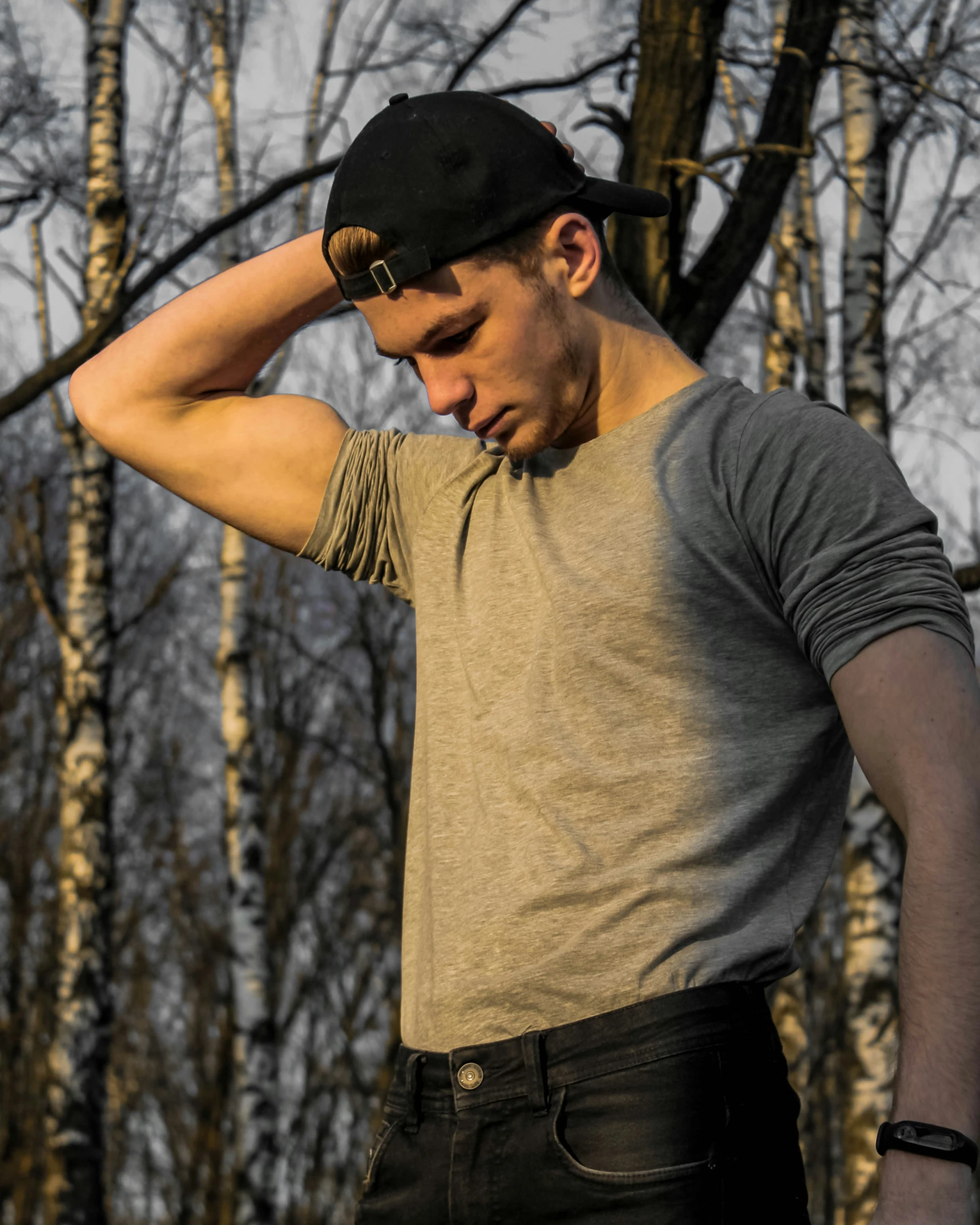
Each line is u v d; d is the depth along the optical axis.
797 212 11.41
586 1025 1.29
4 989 19.42
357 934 21.22
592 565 1.42
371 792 21.59
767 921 1.33
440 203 1.36
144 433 1.83
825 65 4.90
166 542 22.28
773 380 11.59
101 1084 9.40
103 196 8.88
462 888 1.40
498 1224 1.29
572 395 1.46
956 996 1.13
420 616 1.59
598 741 1.36
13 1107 17.95
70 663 9.76
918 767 1.20
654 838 1.33
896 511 1.31
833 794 1.43
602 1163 1.25
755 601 1.38
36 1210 17.83
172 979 22.89
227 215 5.69
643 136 4.59
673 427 1.45
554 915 1.33
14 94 8.28
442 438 1.72
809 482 1.33
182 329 1.83
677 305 4.56
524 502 1.52
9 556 15.43
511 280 1.40
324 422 1.81
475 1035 1.34
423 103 1.43
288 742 20.36
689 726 1.35
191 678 23.77
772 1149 1.28
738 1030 1.28
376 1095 18.78
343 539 1.76
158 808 23.23
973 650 1.28
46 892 20.45
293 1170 19.34
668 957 1.29
